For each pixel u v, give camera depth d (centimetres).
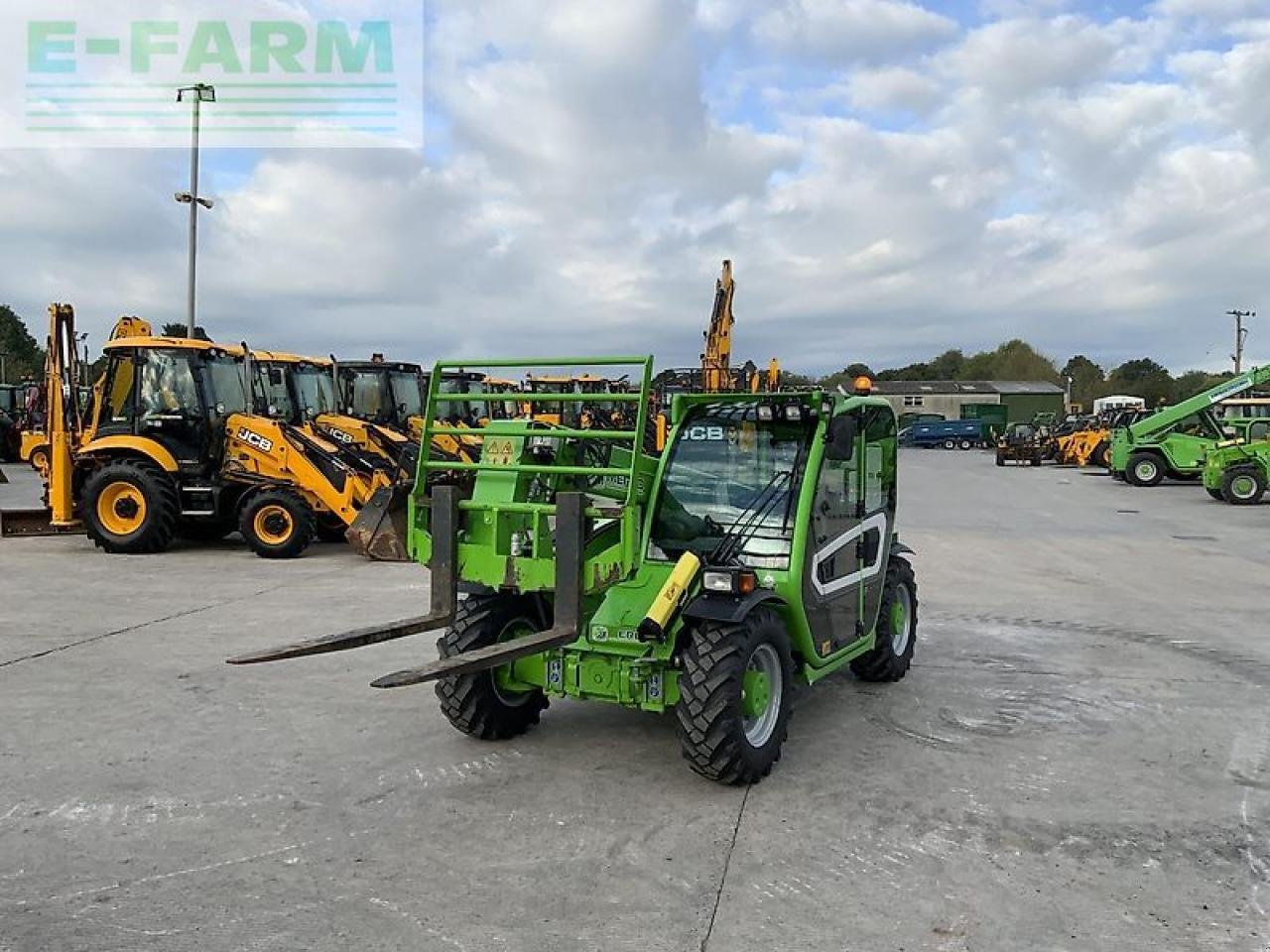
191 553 1272
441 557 493
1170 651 774
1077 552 1345
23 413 2938
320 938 342
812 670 534
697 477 545
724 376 1306
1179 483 2708
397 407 1811
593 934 345
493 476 493
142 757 521
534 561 474
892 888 382
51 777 490
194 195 2498
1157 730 577
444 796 470
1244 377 2564
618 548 473
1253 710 617
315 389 1579
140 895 372
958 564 1231
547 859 404
